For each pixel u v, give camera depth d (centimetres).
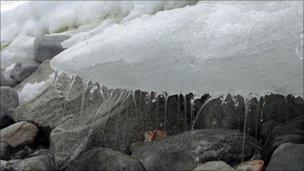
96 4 568
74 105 402
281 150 287
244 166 301
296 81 292
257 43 304
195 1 470
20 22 634
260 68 301
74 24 580
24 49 583
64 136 367
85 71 372
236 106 347
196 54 323
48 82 464
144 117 365
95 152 327
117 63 353
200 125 358
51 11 611
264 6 348
